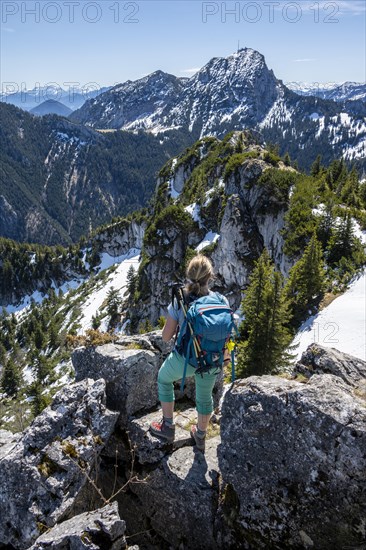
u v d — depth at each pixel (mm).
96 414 6871
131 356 7699
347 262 49625
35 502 6055
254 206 83875
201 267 6184
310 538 5273
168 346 8422
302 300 43531
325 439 5160
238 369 29312
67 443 6527
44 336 147875
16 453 6445
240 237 83375
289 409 5508
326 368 8016
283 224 77062
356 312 39906
